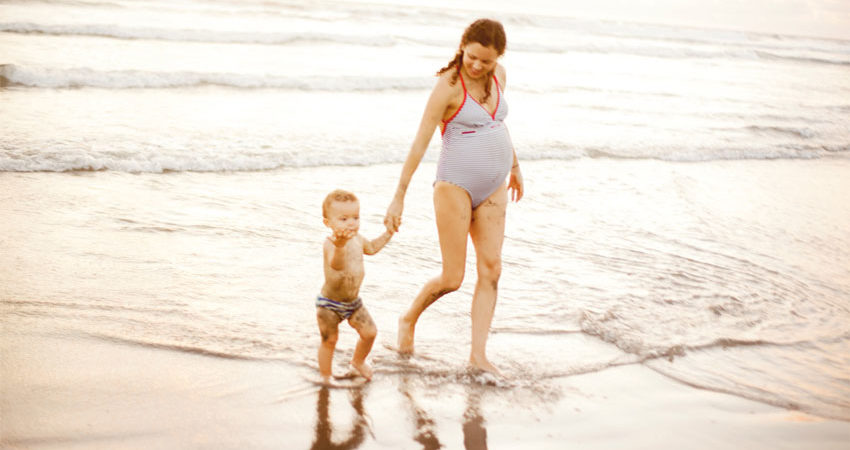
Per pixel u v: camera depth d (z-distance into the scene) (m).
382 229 6.71
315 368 3.98
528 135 11.73
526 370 4.17
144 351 3.98
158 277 5.13
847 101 21.16
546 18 38.81
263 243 6.11
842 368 4.52
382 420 3.54
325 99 13.34
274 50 18.94
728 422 3.73
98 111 10.56
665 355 4.48
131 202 6.93
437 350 4.37
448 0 61.25
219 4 27.33
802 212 8.80
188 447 3.12
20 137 8.64
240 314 4.63
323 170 8.81
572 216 7.71
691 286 5.80
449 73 3.82
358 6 32.50
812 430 3.69
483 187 3.98
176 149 8.86
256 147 9.34
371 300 5.07
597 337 4.71
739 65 29.94
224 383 3.73
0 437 3.04
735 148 12.46
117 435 3.15
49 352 3.86
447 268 4.09
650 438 3.53
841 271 6.59
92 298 4.65
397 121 11.95
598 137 12.20
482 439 3.44
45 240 5.70
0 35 16.45
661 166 10.75
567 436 3.51
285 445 3.23
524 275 5.78
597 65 23.84
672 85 20.59
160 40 18.56
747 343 4.77
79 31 17.95
